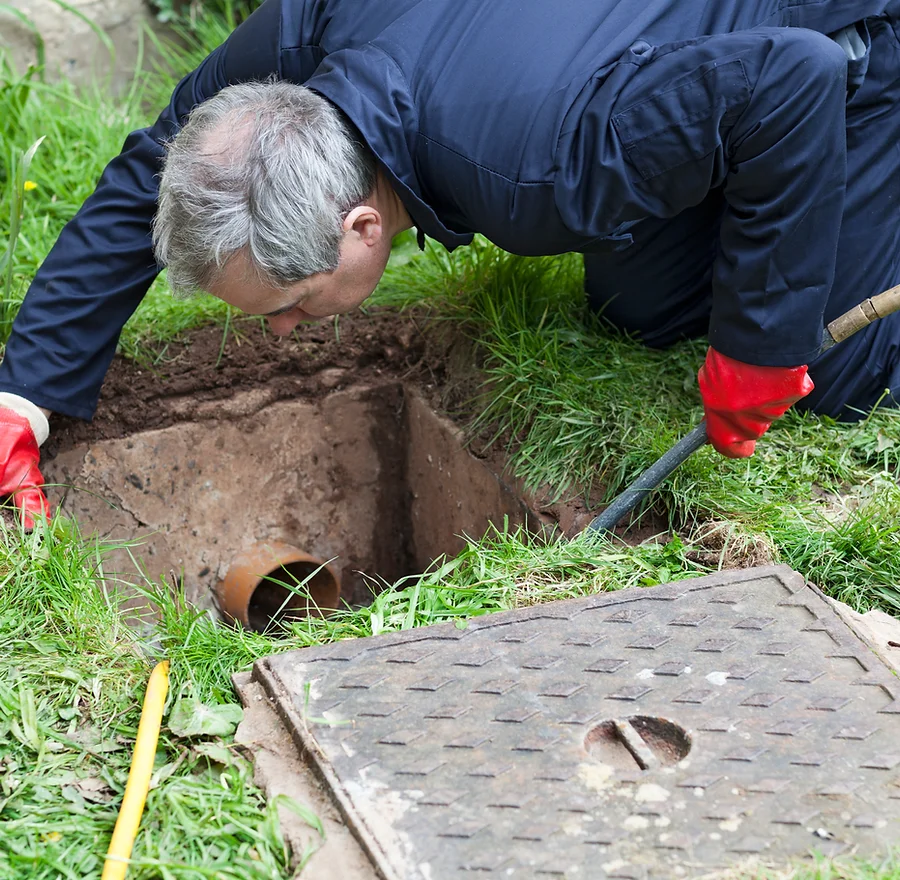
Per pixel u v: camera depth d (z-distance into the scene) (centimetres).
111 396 273
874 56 233
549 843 146
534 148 185
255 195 181
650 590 193
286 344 292
